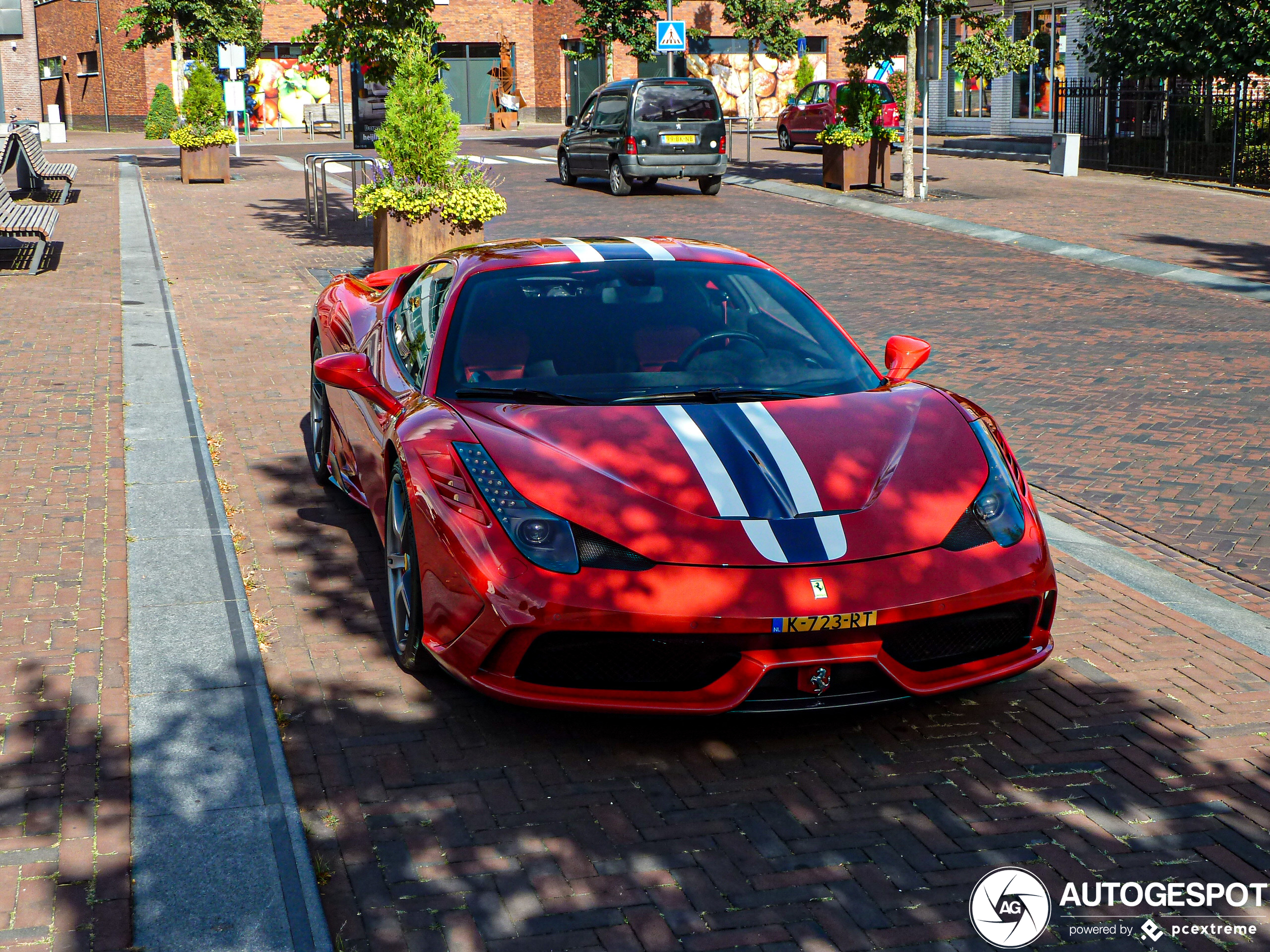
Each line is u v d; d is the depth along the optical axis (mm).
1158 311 10867
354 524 5547
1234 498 6152
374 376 4949
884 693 3562
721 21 42531
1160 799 3398
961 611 3520
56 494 5801
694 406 4109
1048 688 4094
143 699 3822
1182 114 21875
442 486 3756
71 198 19375
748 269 5035
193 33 29859
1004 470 3988
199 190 20891
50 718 3691
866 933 2809
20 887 2881
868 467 3826
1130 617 4711
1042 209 17547
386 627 4480
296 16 42625
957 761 3607
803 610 3373
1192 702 3990
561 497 3604
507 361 4383
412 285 5445
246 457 6539
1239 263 13016
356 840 3152
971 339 9781
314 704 3887
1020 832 3238
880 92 20281
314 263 13273
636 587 3402
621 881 2994
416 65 11922
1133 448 6961
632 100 19656
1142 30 22000
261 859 3012
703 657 3439
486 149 31391
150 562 4973
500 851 3115
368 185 12039
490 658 3576
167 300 10898
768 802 3373
